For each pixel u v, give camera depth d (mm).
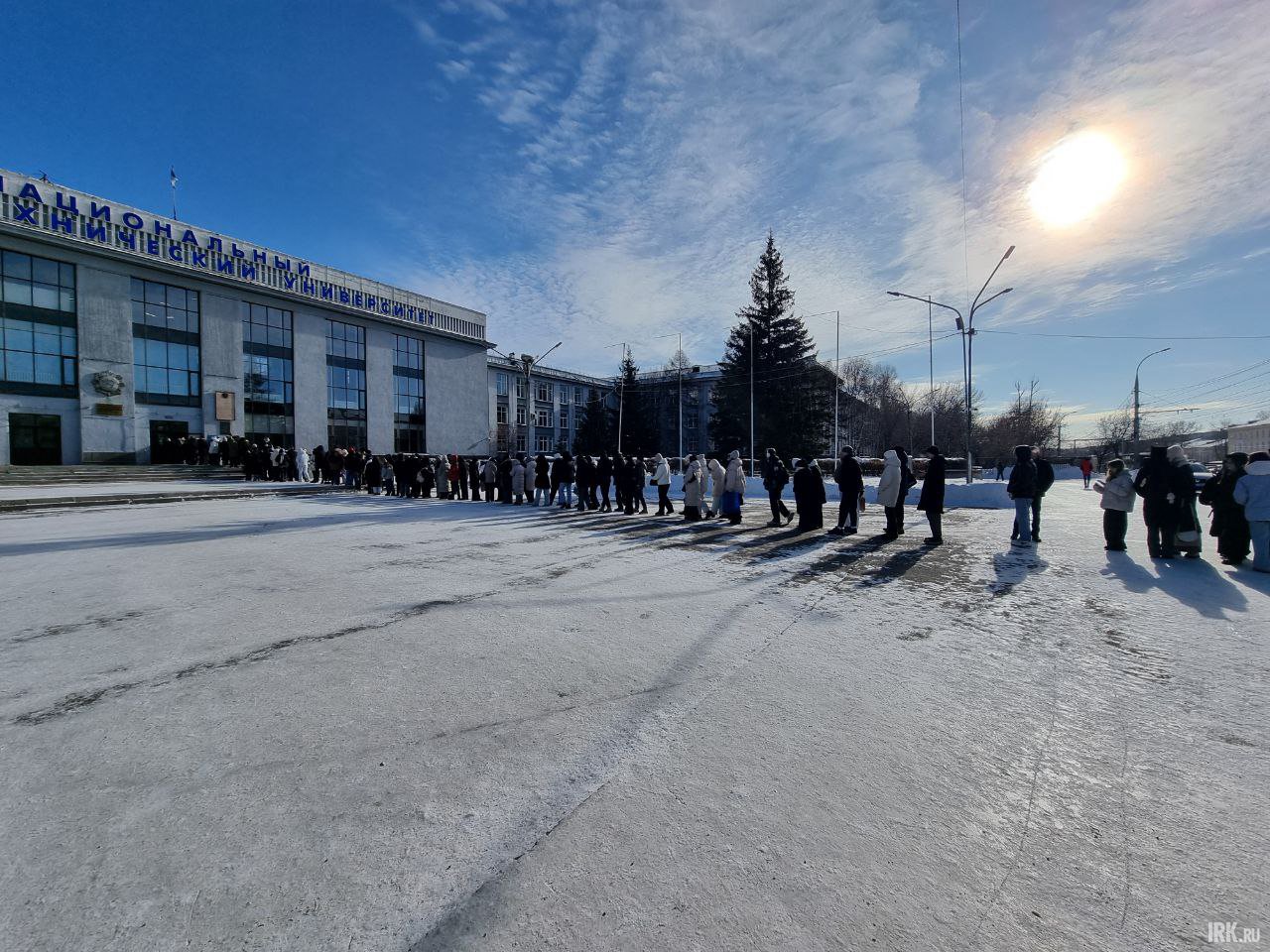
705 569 7066
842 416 53281
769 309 41375
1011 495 9289
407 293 41906
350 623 4754
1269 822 2236
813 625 4820
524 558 7719
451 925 1707
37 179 25234
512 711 3156
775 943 1659
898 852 2053
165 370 28891
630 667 3826
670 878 1914
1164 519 7852
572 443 60781
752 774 2537
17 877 1864
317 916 1731
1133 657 4090
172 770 2523
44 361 25016
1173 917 1765
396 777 2484
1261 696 3434
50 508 14477
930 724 3059
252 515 13289
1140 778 2555
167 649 4098
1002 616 5117
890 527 9727
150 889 1827
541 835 2119
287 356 34469
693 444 64750
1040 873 1959
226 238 31781
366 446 38938
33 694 3309
